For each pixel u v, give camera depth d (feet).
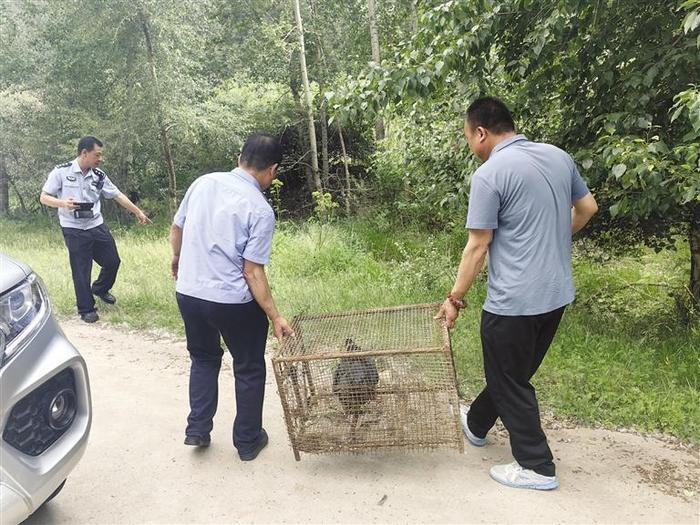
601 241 18.61
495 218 8.20
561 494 8.67
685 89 13.05
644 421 10.62
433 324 10.34
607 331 15.19
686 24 10.11
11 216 49.01
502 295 8.32
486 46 13.79
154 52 36.04
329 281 20.54
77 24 35.78
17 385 6.64
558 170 8.36
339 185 41.65
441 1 14.65
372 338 10.00
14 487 6.44
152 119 37.63
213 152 43.75
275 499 8.81
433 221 30.71
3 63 40.98
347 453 9.94
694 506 8.35
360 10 38.60
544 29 12.73
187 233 9.32
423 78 13.65
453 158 18.34
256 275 8.95
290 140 44.21
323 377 9.54
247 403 9.62
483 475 9.21
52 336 7.47
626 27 13.88
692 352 13.60
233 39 40.78
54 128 43.14
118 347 15.52
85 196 17.31
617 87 13.92
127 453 10.15
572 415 10.98
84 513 8.59
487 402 9.67
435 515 8.29
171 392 12.61
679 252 21.52
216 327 9.30
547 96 15.24
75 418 7.59
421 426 9.30
